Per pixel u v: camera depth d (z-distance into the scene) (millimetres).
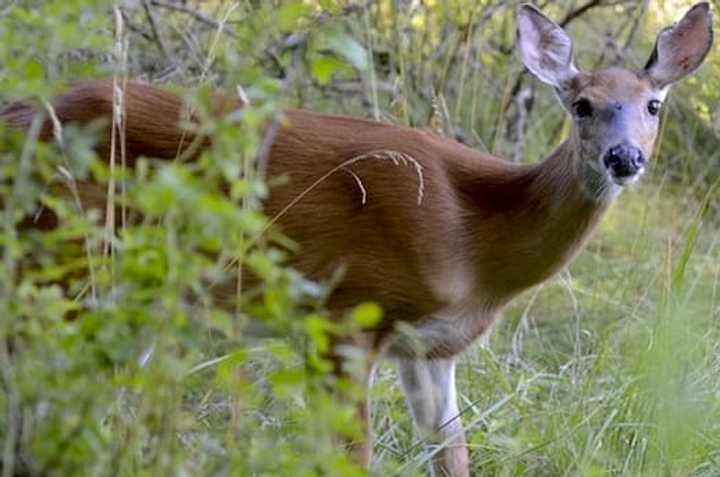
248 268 9305
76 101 9594
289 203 9945
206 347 8977
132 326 6141
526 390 10656
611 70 10359
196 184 5902
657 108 10242
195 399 9164
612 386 10719
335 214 9984
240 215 5883
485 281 10289
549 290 13445
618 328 12172
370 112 14250
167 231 6043
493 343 12219
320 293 7246
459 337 10352
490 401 10766
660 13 16781
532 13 10508
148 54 13812
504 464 9867
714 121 15492
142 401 6598
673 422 9102
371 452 9500
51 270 6426
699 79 15609
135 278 6062
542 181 10219
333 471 6328
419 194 10008
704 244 14320
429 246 10023
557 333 12703
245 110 6277
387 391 9938
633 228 14930
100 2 6562
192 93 7465
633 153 9820
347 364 7148
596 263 13719
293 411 7973
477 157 10492
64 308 6371
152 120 9688
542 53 10469
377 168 10031
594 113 10031
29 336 6355
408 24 15016
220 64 12844
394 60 14977
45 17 6441
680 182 15805
